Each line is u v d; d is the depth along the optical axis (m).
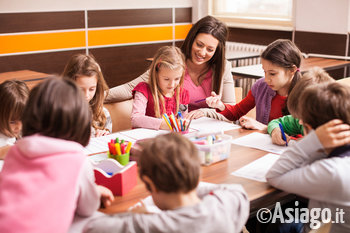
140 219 0.92
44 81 1.04
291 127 1.88
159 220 0.91
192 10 5.68
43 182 0.94
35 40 4.39
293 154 1.29
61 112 1.00
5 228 0.88
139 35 5.23
